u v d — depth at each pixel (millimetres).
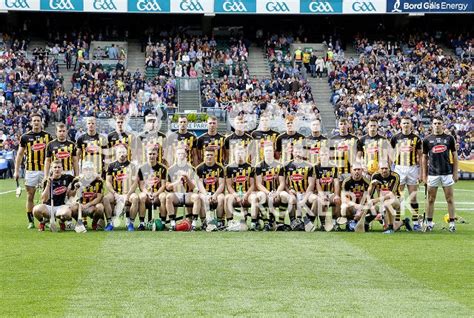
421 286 8867
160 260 10586
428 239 13062
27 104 37719
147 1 43344
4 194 24219
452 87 42188
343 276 9469
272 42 45656
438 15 47438
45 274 9508
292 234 13688
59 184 13992
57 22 45562
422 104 40594
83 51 42938
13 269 9852
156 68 43062
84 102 38938
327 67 43406
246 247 11883
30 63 41312
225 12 43812
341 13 43906
